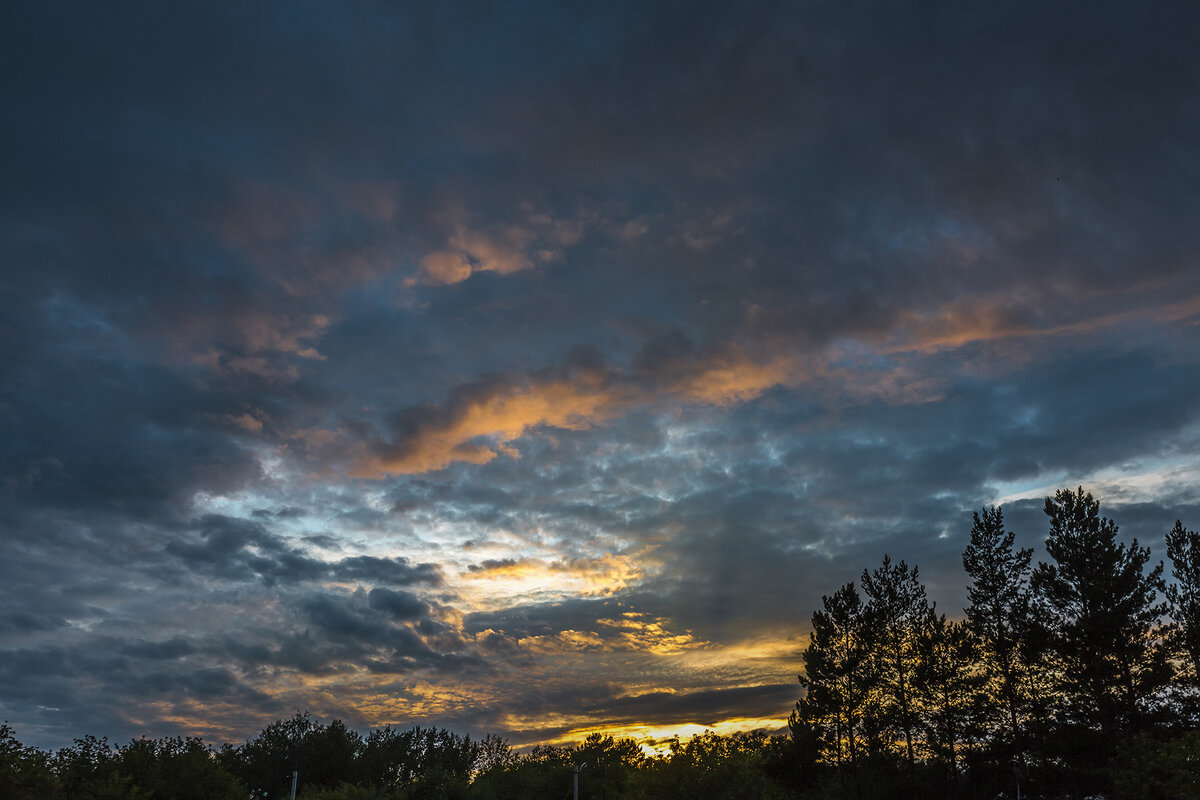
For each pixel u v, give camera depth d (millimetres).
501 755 76625
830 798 45438
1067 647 45406
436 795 47750
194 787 38750
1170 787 30531
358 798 46281
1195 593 44562
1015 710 47594
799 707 54000
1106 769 39562
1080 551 46188
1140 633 43906
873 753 50531
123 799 34688
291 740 70812
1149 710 42469
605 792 53906
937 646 51219
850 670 53750
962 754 47938
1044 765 43344
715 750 44250
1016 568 50438
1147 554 45781
